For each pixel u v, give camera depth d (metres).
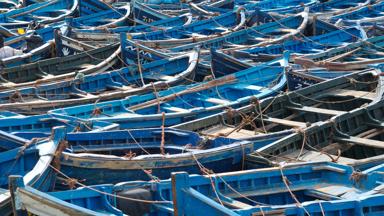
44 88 23.20
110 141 18.06
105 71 26.39
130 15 37.53
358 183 15.43
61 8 39.28
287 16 34.47
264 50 30.02
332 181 15.90
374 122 20.12
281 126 20.50
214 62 25.75
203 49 30.06
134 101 21.98
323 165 15.98
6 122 19.45
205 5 38.97
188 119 20.64
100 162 15.83
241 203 14.44
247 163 17.30
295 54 28.42
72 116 20.19
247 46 30.38
